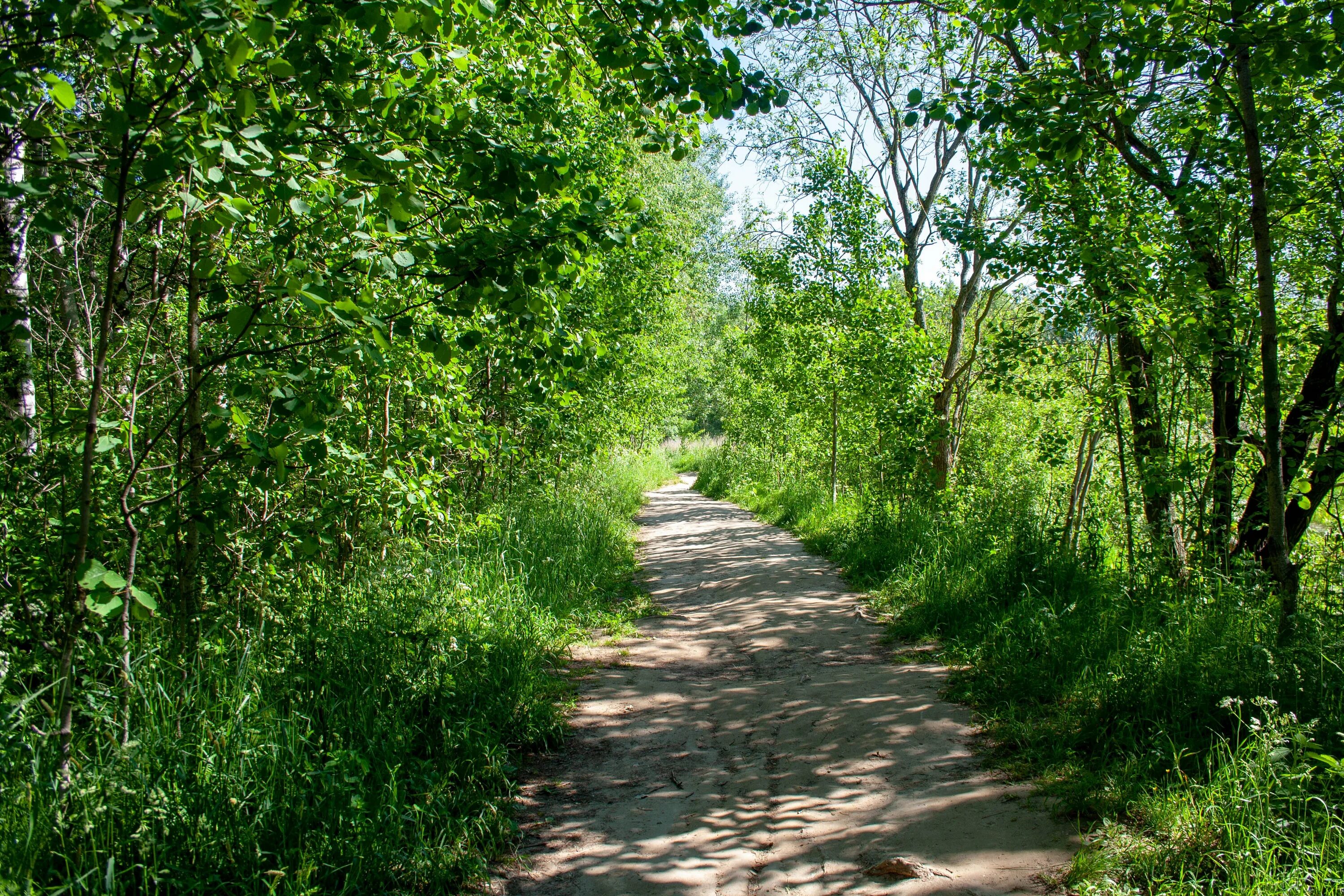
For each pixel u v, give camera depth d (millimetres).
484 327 4797
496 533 8930
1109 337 8508
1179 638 5180
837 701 5781
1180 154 8109
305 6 3291
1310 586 7031
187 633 4305
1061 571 7477
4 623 3648
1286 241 7387
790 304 16203
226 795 3318
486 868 3586
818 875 3482
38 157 3350
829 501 16375
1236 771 3471
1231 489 7910
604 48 4578
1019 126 5660
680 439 46344
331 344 3904
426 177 3857
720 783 4523
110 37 2738
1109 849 3309
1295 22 4625
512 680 5523
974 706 5445
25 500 4020
